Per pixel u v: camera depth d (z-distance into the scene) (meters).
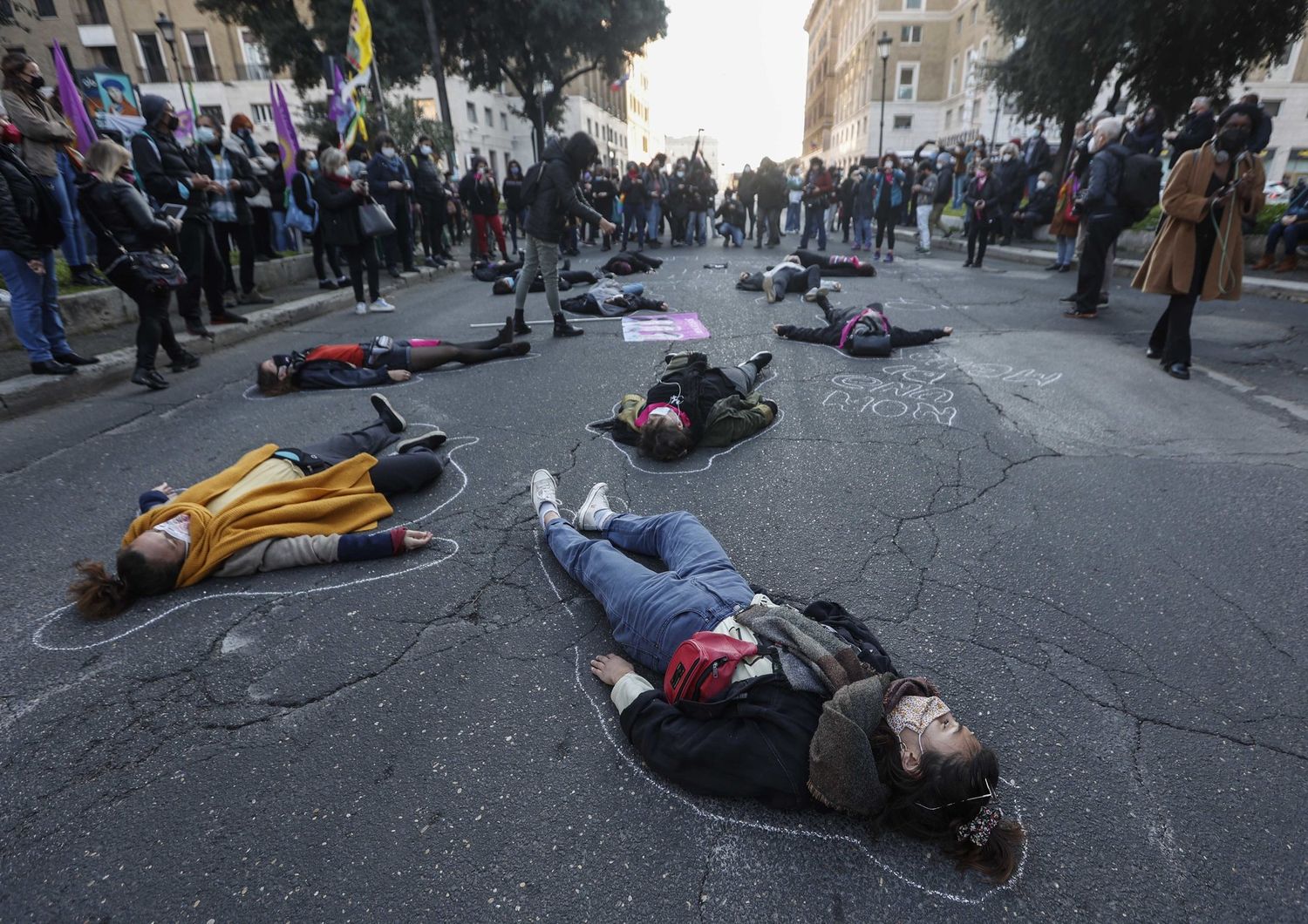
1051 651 2.48
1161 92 14.83
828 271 10.57
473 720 2.24
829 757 1.78
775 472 3.91
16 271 5.02
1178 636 2.55
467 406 5.04
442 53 23.45
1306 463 3.86
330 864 1.79
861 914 1.66
